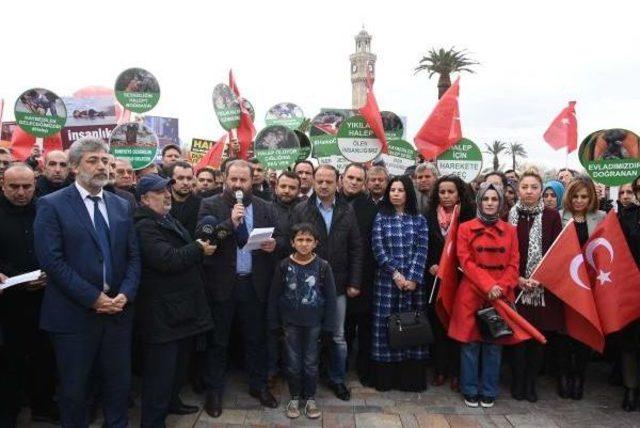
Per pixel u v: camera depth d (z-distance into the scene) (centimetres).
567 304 442
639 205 476
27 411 423
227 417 409
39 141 675
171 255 350
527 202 471
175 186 481
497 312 427
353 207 495
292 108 913
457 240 450
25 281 334
